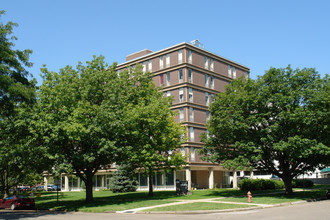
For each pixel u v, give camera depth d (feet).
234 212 68.69
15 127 90.17
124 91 104.22
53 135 83.41
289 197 98.43
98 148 90.02
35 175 178.70
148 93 111.65
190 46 183.32
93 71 99.25
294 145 89.04
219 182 203.10
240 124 99.14
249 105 100.42
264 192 126.11
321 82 98.84
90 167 101.09
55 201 116.37
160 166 124.67
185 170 171.73
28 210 96.78
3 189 135.03
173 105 178.70
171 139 117.19
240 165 99.81
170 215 66.18
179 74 179.73
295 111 91.61
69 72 97.25
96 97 96.22
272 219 53.06
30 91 74.49
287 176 108.88
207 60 193.06
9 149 104.53
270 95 97.40
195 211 69.41
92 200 102.27
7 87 70.18
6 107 77.41
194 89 180.45
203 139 116.98
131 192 150.10
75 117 85.25
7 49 72.54
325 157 100.48
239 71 213.66
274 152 106.73
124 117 92.12
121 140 98.73
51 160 91.25
